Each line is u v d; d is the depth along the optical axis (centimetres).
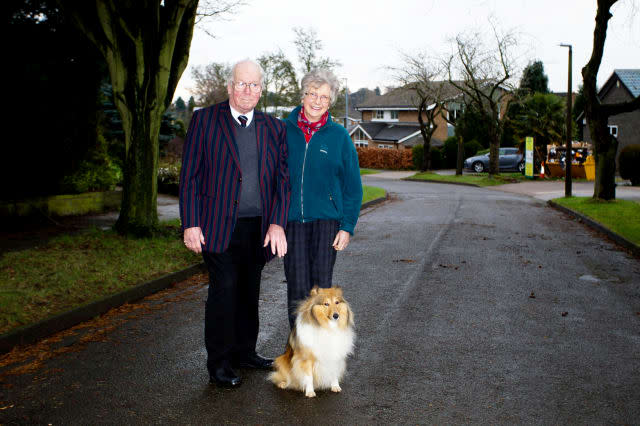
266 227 400
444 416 366
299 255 413
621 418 365
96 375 430
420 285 739
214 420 357
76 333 532
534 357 476
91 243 870
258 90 383
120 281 671
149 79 932
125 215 951
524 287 730
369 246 1046
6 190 1280
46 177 1371
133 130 942
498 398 394
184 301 649
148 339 516
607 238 1156
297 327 382
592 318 593
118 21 913
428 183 3456
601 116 1711
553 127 3688
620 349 498
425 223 1391
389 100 6188
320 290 376
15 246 905
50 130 1348
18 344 491
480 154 4797
